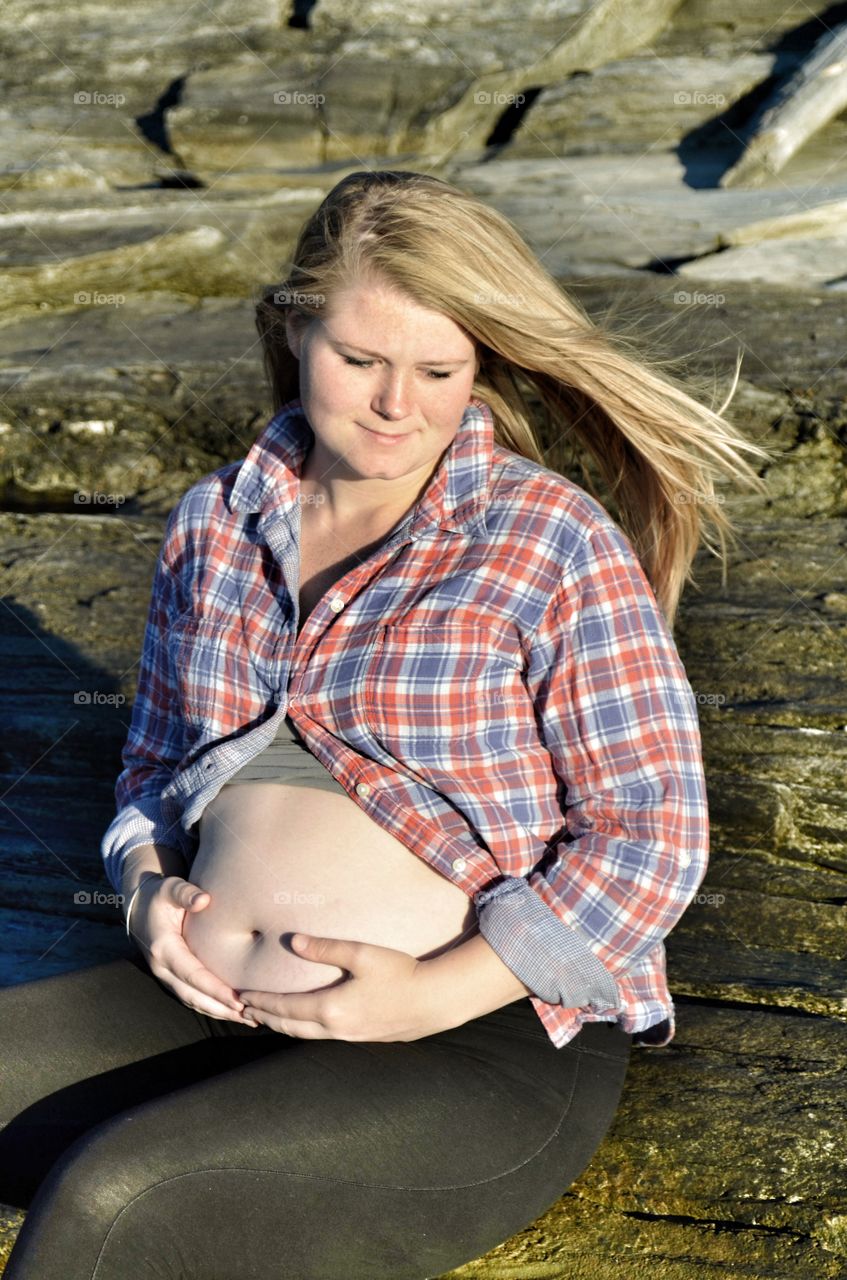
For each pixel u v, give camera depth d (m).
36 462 5.19
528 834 1.74
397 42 9.06
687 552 2.11
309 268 1.74
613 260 6.50
